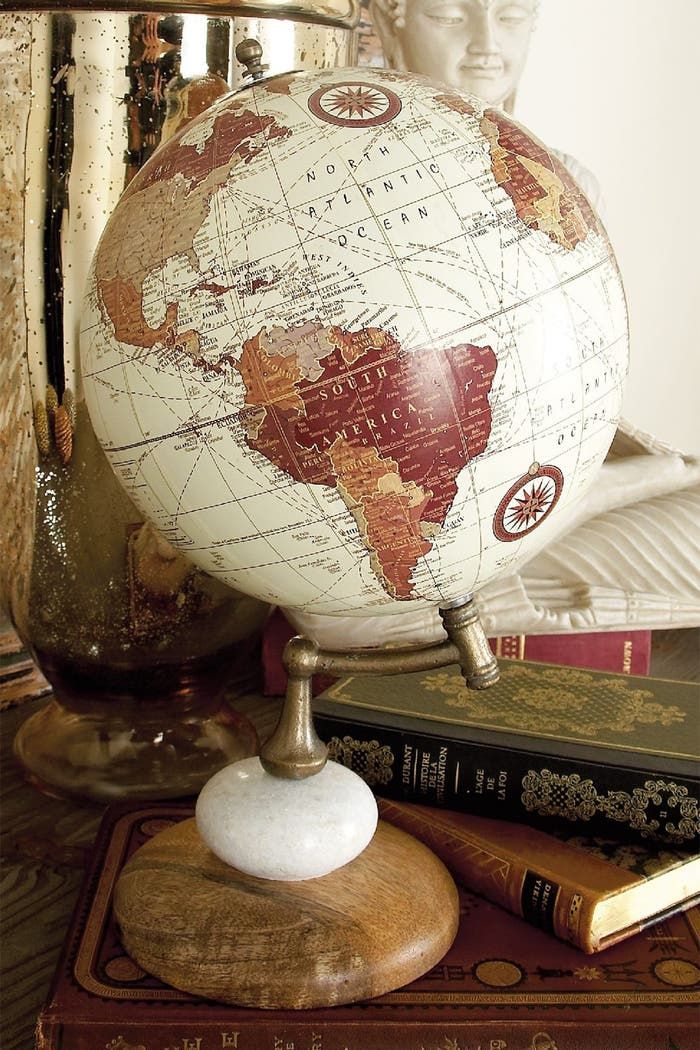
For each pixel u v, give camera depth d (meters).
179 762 0.89
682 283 1.84
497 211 0.53
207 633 0.89
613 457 1.31
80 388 0.81
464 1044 0.58
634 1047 0.59
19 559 0.87
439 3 1.20
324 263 0.51
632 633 1.10
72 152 0.80
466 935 0.67
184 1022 0.58
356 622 1.06
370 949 0.61
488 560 0.58
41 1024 0.58
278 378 0.51
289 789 0.65
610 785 0.71
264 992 0.59
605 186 1.71
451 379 0.52
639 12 1.65
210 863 0.67
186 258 0.53
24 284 0.81
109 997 0.60
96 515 0.83
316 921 0.62
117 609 0.86
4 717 1.05
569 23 1.58
